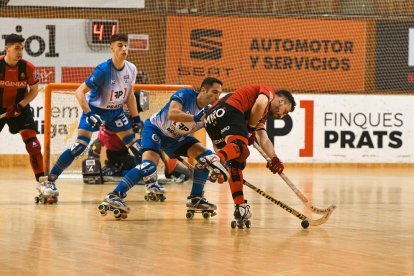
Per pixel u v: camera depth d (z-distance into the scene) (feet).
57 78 74.02
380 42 78.69
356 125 75.05
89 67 74.64
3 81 39.75
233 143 29.40
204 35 77.05
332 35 78.33
